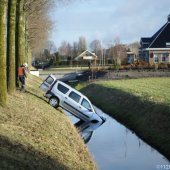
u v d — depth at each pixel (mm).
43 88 34031
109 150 23984
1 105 20797
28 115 21406
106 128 31297
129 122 32750
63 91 30609
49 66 127375
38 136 18062
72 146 19797
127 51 131375
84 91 58875
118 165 20781
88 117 31062
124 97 40594
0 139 15047
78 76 75562
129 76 69312
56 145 18000
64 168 15562
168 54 91500
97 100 48094
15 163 13375
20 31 31703
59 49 159500
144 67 77062
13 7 26234
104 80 65938
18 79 31297
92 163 18703
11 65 26656
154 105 31875
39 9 48531
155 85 53156
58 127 22359
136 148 24562
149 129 27891
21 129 17953
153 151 23969
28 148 15578
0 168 12430
